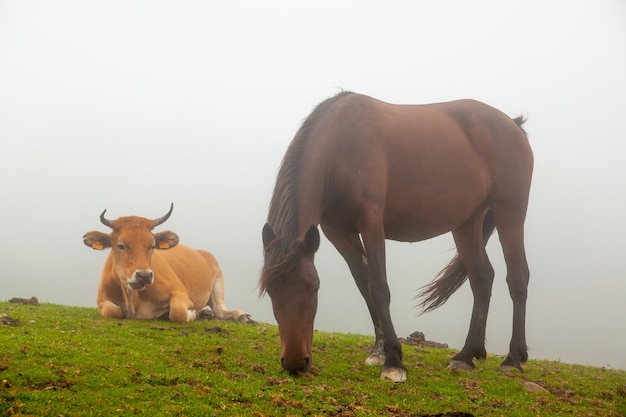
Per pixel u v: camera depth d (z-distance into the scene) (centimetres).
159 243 1278
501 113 1064
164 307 1278
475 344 1010
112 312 1239
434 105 1045
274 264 786
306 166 882
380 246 902
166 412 670
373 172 910
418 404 765
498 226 1036
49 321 1107
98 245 1276
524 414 762
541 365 1138
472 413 750
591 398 887
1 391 689
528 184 1050
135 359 862
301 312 779
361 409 727
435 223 990
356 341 1182
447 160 979
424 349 1173
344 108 942
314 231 797
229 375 827
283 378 827
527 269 1055
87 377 755
